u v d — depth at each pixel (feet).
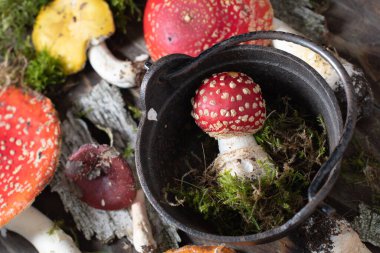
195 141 1.28
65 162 1.43
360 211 1.30
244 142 1.19
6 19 1.52
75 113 1.47
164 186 1.20
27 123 1.37
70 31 1.46
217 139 1.23
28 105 1.39
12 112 1.39
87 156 1.34
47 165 1.30
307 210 1.00
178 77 1.16
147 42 1.37
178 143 1.27
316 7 1.50
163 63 1.09
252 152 1.19
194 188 1.23
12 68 1.48
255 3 1.31
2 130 1.38
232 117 1.13
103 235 1.36
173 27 1.30
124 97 1.48
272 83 1.23
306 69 1.12
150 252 1.31
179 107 1.22
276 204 1.19
